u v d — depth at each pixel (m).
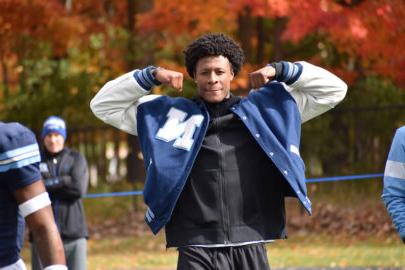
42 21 25.39
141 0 27.69
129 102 8.04
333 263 18.30
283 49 31.58
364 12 20.98
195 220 7.60
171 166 7.58
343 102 28.62
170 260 20.03
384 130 27.53
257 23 31.50
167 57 29.53
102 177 28.98
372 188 26.75
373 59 24.67
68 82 29.89
